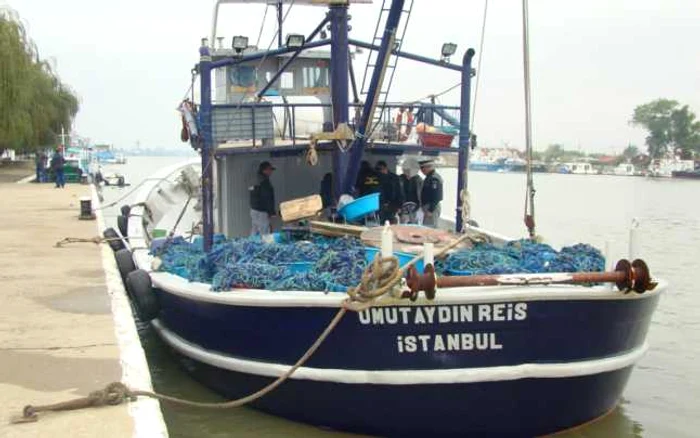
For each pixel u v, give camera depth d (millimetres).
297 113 11320
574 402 6910
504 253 7855
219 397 8289
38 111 40812
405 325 6539
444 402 6684
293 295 6840
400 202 10477
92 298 8766
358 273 7020
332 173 9617
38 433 4770
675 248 23250
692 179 82500
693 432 7695
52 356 6379
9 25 33906
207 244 9195
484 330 6500
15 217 18297
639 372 10023
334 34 8984
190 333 8359
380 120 9578
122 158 91312
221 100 11383
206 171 9055
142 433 4777
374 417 6906
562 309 6516
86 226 16453
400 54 9656
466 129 9828
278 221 10688
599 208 40250
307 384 7055
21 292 9094
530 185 8578
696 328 12477
